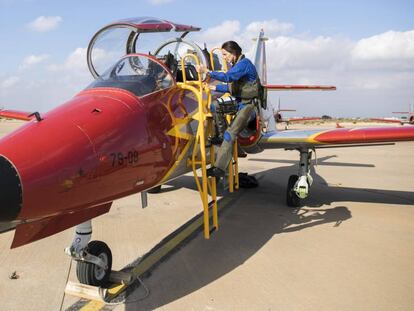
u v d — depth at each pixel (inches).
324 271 184.9
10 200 107.6
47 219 130.6
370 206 313.4
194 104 203.3
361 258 201.5
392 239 232.2
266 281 173.9
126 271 185.6
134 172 151.4
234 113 211.8
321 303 154.2
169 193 361.1
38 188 113.3
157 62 187.8
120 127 147.2
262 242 225.9
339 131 289.6
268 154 714.8
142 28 197.6
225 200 334.6
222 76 192.2
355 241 228.1
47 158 118.7
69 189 122.3
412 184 413.7
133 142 150.3
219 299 157.6
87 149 130.6
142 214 288.8
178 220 273.3
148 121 163.5
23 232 129.4
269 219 275.1
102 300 155.3
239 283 172.1
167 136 174.2
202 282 173.5
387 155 716.0
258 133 281.0
